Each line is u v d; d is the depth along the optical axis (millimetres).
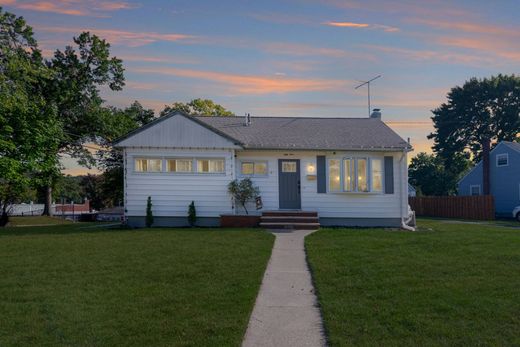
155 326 5918
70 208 67750
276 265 9922
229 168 17656
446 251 11031
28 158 22672
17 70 19469
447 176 55344
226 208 17641
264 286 8156
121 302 6969
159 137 17562
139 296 7289
